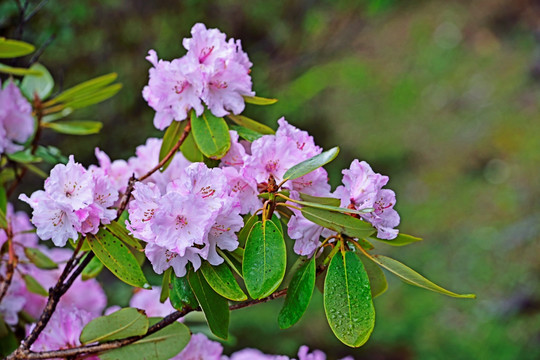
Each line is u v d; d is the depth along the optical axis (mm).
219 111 1987
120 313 1925
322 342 6047
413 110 10961
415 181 9688
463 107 10914
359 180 1905
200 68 1978
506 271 7668
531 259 7746
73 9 3395
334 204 1899
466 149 10062
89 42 3865
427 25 12523
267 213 1896
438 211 9039
